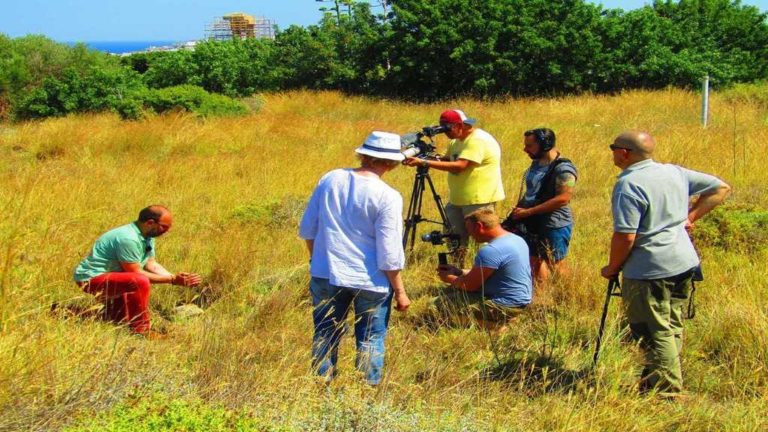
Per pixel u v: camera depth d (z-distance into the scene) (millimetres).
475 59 24891
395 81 26047
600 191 10148
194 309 6180
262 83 27797
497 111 19078
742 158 10734
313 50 27078
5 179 10469
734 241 7254
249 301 6195
